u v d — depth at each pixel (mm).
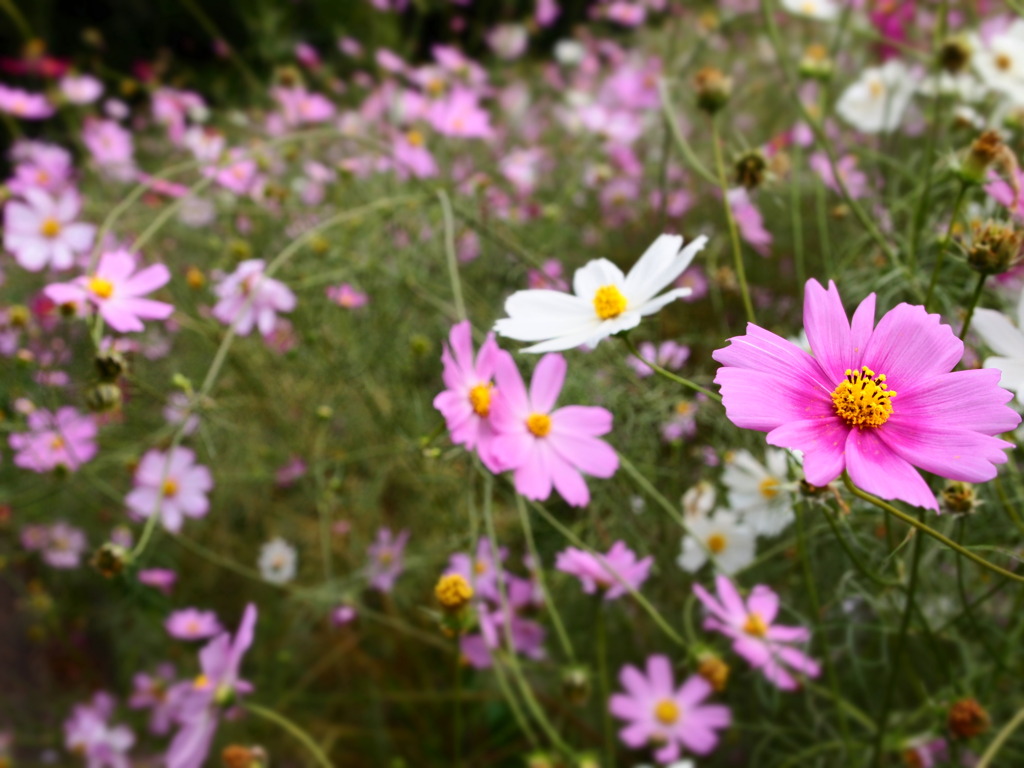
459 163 908
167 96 983
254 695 656
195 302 658
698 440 530
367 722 661
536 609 586
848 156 676
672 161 801
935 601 467
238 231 736
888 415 292
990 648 413
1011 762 497
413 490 658
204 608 699
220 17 1415
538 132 1033
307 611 676
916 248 491
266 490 666
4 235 619
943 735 428
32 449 555
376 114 970
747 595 456
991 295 457
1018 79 554
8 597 797
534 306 374
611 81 961
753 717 555
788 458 375
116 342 545
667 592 543
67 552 708
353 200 750
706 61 1004
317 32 1293
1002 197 376
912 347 300
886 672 480
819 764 471
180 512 586
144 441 607
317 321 633
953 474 276
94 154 870
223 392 640
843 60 897
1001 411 283
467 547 546
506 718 631
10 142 1125
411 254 631
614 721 587
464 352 400
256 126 970
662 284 350
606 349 517
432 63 1251
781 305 589
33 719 732
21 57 1146
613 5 1118
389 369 634
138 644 721
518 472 396
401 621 622
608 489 503
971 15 729
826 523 426
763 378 290
